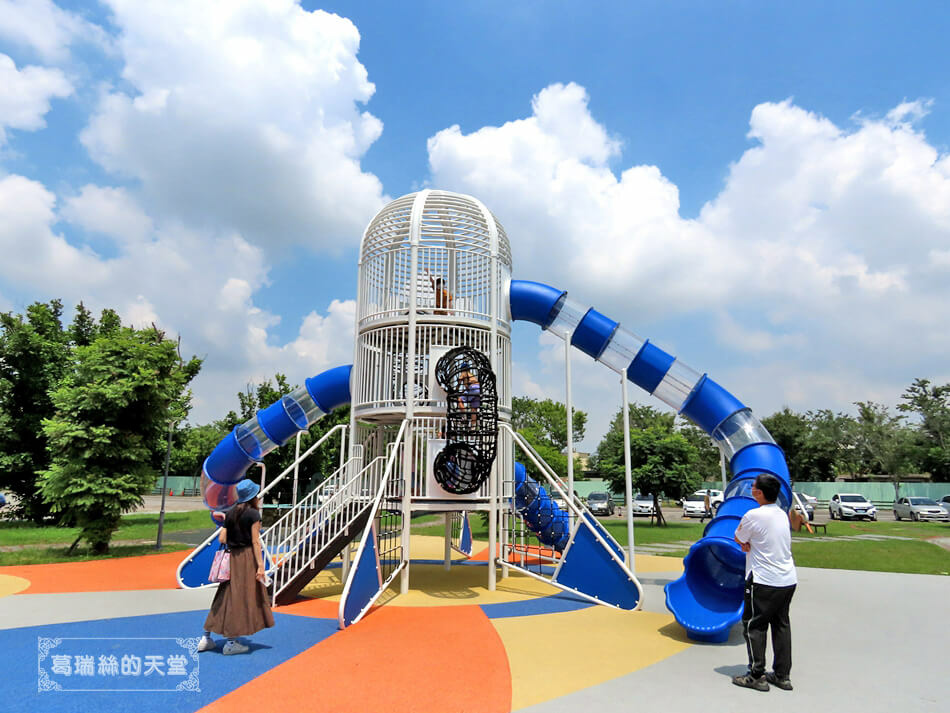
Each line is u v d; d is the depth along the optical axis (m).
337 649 6.55
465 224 11.55
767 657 6.63
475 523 29.44
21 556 14.40
